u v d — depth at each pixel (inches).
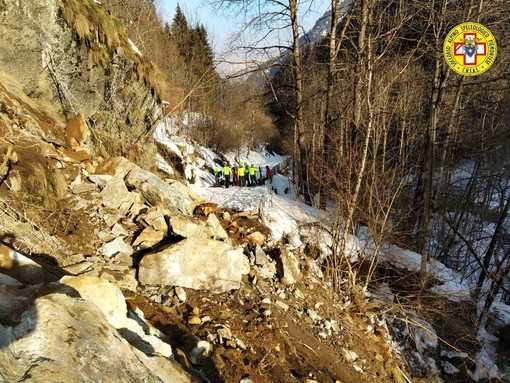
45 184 147.9
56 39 214.5
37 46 203.9
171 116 802.2
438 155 476.1
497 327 320.8
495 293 340.2
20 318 58.1
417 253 369.7
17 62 196.5
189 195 274.2
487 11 315.3
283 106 423.2
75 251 135.9
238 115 1233.4
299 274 232.7
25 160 145.1
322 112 456.4
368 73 262.4
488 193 607.5
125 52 277.7
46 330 57.9
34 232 124.8
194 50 1073.5
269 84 403.2
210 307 146.5
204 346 116.9
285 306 188.2
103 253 143.4
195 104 967.6
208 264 159.2
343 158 276.4
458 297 306.5
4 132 146.0
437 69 365.1
